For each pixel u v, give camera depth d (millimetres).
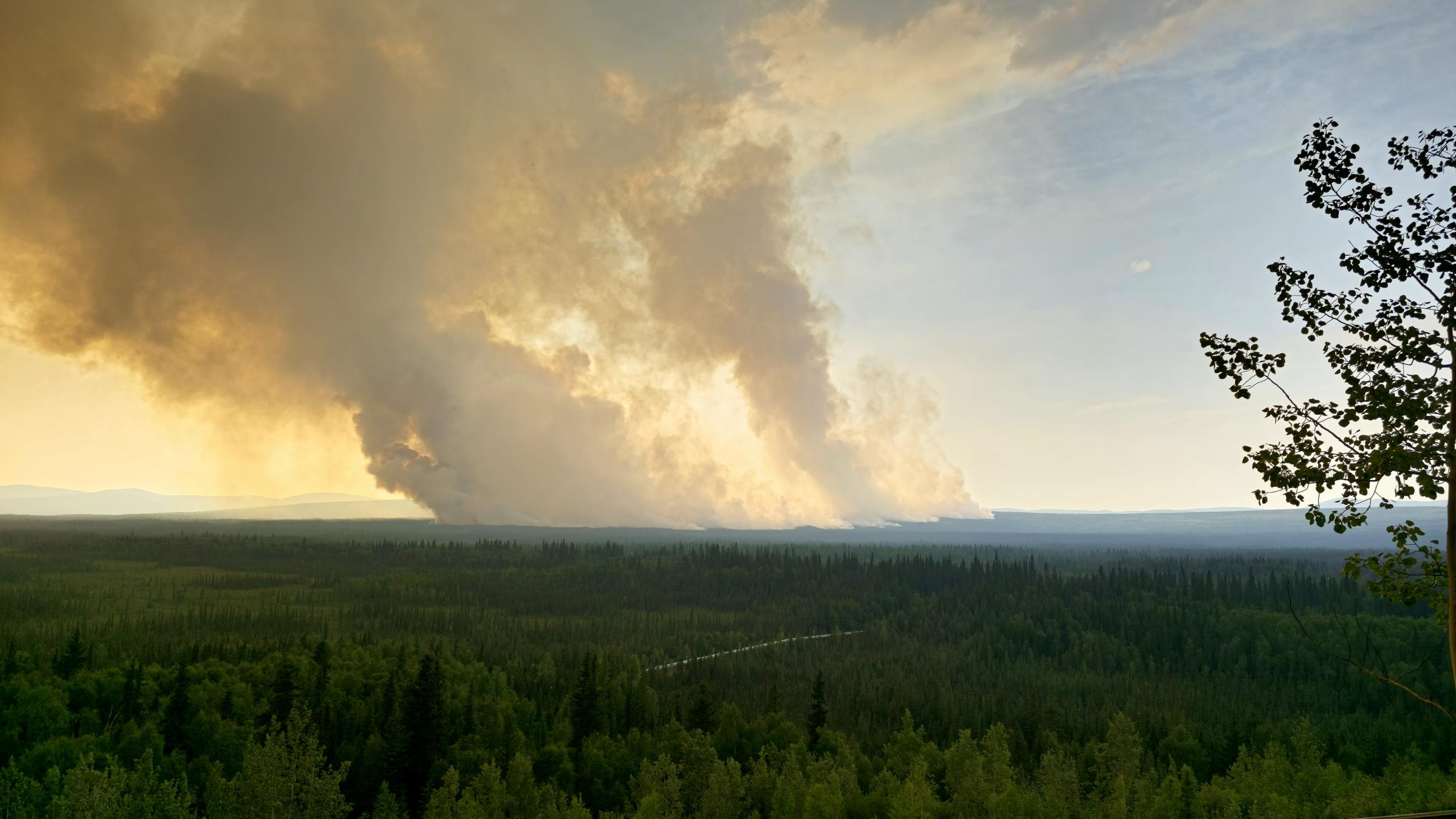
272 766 79688
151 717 110750
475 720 116188
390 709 115250
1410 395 19703
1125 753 113312
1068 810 95750
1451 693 146500
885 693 171875
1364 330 21109
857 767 109250
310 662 134875
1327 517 20891
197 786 93625
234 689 119375
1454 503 19578
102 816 73562
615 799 103750
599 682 146000
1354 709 156875
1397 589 21266
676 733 114500
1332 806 92438
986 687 186125
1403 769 102875
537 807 90750
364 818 89062
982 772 97562
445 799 83312
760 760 104625
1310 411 21266
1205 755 128000
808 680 188125
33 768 89062
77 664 137625
